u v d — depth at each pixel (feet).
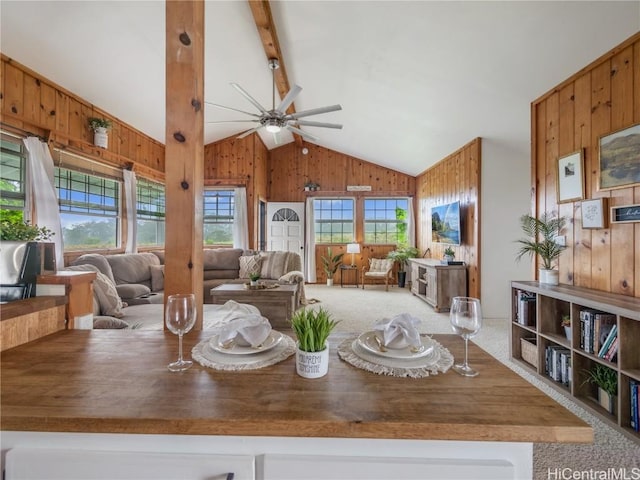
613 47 7.04
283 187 25.13
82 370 2.81
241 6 9.34
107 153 13.48
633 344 6.02
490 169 14.40
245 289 12.68
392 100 13.48
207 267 17.39
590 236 7.84
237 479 2.23
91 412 2.17
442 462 2.20
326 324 2.74
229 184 21.31
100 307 8.19
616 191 7.14
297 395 2.41
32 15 8.02
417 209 24.22
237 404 2.28
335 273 25.11
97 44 9.55
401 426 2.10
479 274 14.52
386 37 9.39
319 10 8.98
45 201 9.96
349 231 25.26
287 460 2.23
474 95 11.03
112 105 12.92
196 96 4.33
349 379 2.67
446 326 13.39
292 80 14.11
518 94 10.01
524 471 2.21
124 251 14.53
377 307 16.85
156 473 2.23
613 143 7.11
